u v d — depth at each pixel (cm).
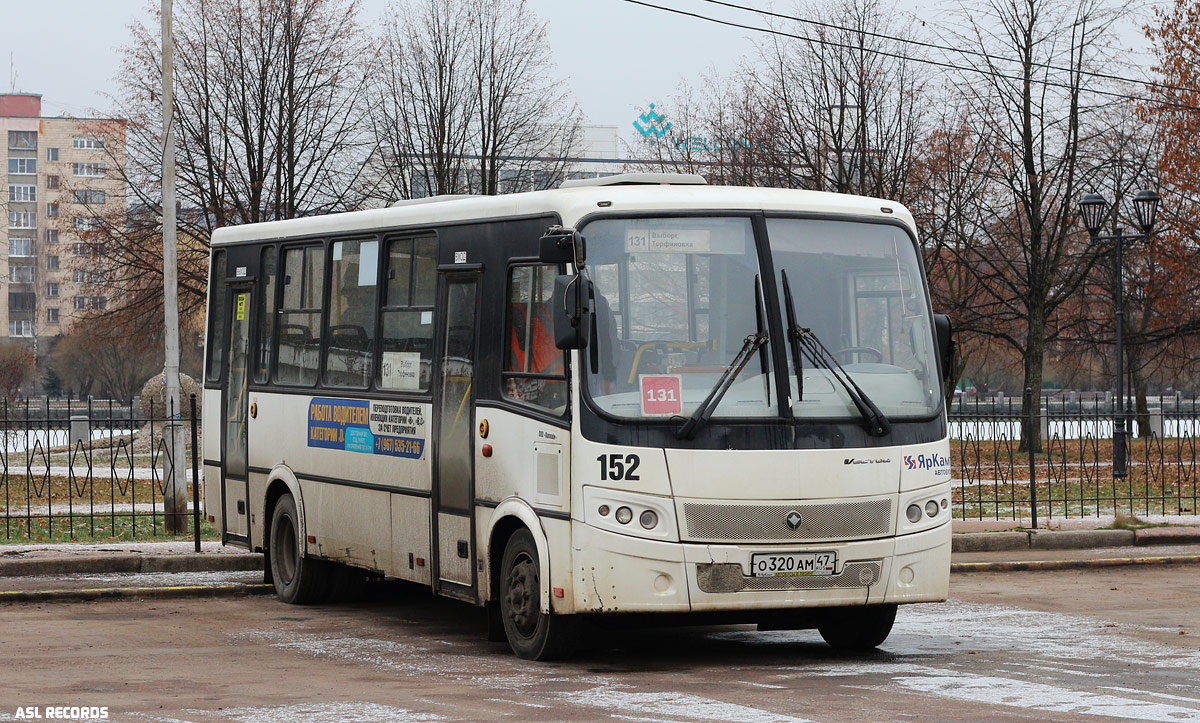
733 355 970
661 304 971
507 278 1053
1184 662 985
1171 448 2309
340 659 1032
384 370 1216
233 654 1059
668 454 940
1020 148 3697
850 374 991
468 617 1286
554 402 981
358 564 1249
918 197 3769
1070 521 1952
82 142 12231
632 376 954
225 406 1513
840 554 960
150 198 3816
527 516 999
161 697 861
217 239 1552
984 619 1247
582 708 802
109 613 1305
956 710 778
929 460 1002
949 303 3872
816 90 3778
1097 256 3791
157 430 3603
